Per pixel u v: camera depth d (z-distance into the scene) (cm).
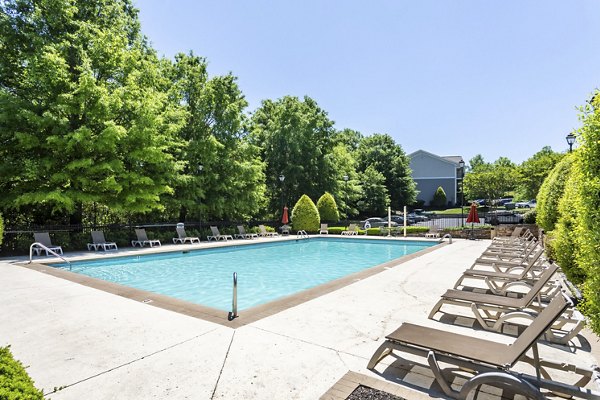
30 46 1284
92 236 1338
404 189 4194
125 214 1791
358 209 3616
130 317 479
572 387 244
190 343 386
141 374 313
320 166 2911
